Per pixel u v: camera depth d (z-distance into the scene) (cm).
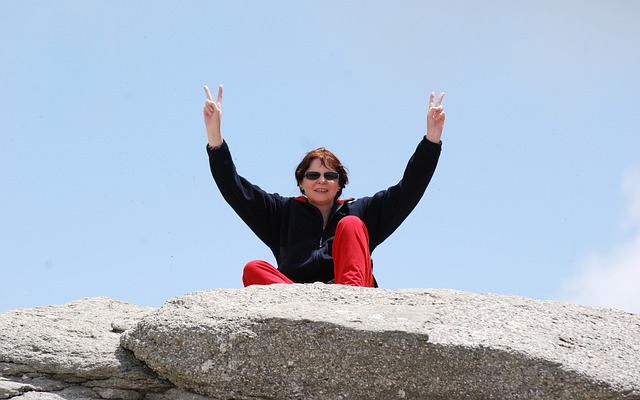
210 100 1128
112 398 877
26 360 880
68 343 899
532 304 936
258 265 1036
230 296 916
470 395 833
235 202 1129
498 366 828
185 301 907
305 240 1116
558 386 820
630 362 844
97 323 952
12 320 927
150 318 898
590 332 886
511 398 826
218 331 866
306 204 1134
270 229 1148
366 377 847
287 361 856
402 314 877
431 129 1121
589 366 828
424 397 840
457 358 832
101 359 885
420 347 838
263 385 859
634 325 915
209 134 1126
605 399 814
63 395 868
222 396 866
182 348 873
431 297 928
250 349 860
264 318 862
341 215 1127
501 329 869
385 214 1134
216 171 1124
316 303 904
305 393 855
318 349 851
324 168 1136
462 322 876
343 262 1012
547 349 840
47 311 988
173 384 884
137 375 882
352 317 862
